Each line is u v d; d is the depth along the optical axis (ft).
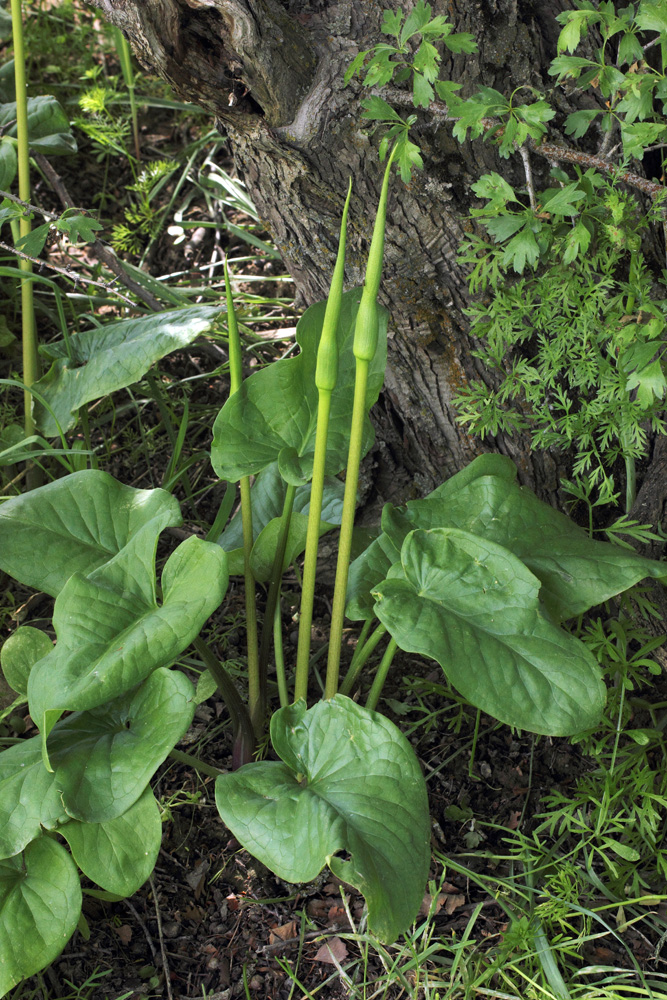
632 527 4.85
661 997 4.18
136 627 4.09
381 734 4.13
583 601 4.33
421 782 4.08
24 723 4.87
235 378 4.37
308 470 4.32
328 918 4.49
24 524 4.42
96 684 3.97
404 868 3.95
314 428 4.42
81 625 4.10
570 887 4.35
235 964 4.41
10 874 4.07
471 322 4.81
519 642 4.16
